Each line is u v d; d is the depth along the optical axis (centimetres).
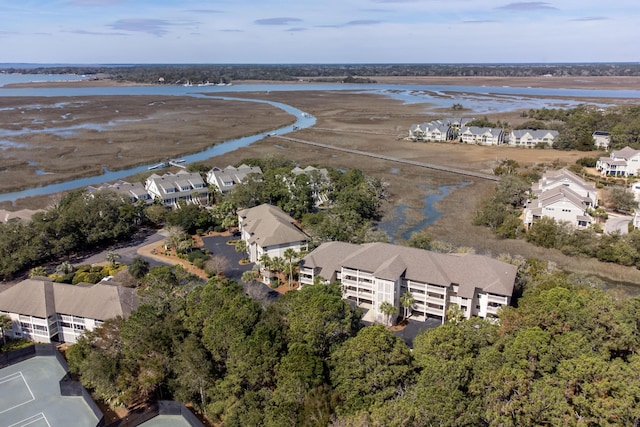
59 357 5881
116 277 7469
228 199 10906
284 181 11544
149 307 5347
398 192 12888
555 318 4628
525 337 4222
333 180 12269
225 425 4338
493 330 4753
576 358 3975
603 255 8494
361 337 4406
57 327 6334
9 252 8019
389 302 6475
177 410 4916
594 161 15062
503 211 10412
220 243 9594
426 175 14638
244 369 4466
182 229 9675
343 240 8681
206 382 4709
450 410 3606
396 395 4094
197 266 8350
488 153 17738
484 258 6619
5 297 6375
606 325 4422
